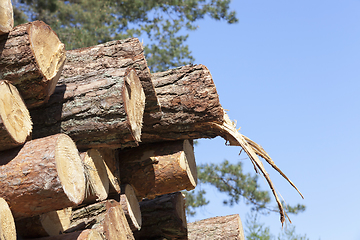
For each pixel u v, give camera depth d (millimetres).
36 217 3035
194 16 11125
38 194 2514
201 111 3949
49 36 3016
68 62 3619
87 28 11266
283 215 4066
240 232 5234
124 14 11648
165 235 4742
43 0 12039
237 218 5352
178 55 10844
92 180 3330
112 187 3756
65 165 2650
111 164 3889
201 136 4176
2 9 2750
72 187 2658
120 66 3621
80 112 3201
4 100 2574
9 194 2523
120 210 3629
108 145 3334
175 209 4762
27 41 2781
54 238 2885
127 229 3598
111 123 3178
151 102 3855
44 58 2922
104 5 11664
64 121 3221
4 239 2385
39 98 2990
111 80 3270
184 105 3961
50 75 2961
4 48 2781
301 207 10398
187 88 3998
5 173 2549
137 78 3566
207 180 10570
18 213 2617
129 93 3365
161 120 4004
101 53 3691
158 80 4078
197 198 10531
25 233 3068
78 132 3213
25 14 12195
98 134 3221
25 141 2721
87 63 3621
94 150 3459
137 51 3701
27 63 2787
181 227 4746
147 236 4711
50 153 2559
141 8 11359
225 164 10852
